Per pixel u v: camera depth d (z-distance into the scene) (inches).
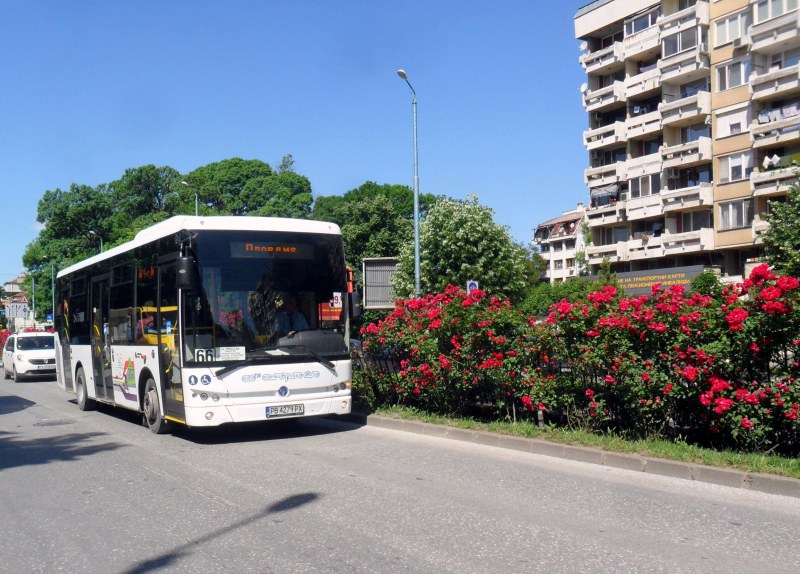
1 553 235.0
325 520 261.3
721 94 1651.1
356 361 538.3
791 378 309.1
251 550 229.1
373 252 2208.4
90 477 353.4
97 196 3361.2
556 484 310.2
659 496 286.2
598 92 1963.6
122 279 543.2
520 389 412.8
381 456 385.1
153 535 249.8
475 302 448.1
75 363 678.5
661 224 1835.6
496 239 1422.2
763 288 319.0
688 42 1706.4
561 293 1852.9
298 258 454.6
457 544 229.9
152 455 410.6
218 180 3326.8
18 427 557.9
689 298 355.3
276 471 352.5
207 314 423.2
